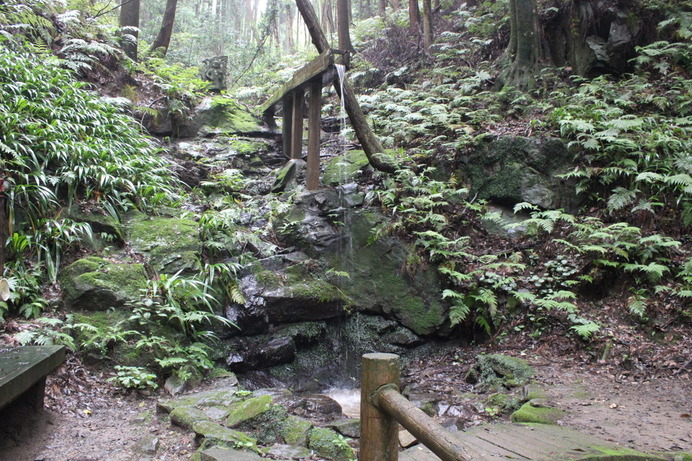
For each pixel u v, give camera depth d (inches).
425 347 234.5
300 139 323.6
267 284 223.8
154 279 202.5
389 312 239.8
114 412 145.9
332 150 343.3
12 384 104.3
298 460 116.3
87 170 228.2
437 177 288.5
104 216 221.9
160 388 166.9
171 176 292.4
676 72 319.0
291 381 208.4
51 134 231.1
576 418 141.9
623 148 258.4
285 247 260.1
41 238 200.7
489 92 346.0
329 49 248.2
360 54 494.3
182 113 353.4
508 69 352.2
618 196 247.1
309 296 225.8
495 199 276.8
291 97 340.2
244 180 317.1
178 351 179.0
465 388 193.2
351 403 192.1
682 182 231.9
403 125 315.0
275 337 217.0
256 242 246.2
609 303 222.4
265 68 666.8
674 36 331.9
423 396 182.5
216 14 924.0
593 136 261.9
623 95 304.8
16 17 317.4
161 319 188.5
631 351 193.0
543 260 246.5
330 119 379.6
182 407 140.8
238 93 505.4
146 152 281.3
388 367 67.9
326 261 253.6
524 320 226.7
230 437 119.6
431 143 302.2
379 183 284.7
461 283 237.0
